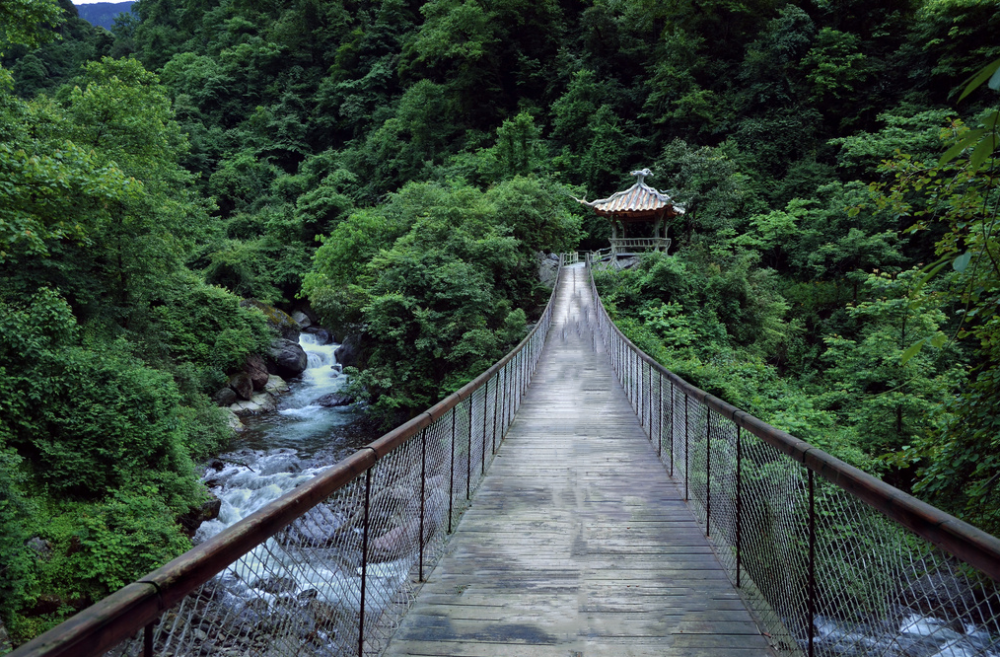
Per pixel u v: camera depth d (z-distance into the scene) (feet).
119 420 34.22
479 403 20.34
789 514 9.55
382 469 10.09
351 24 211.41
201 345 68.90
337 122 188.44
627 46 166.30
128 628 4.19
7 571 25.05
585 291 88.84
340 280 81.25
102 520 30.07
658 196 99.86
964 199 13.43
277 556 6.71
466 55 164.55
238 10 227.20
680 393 19.53
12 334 32.19
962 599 5.64
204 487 39.50
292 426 64.34
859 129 123.85
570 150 155.02
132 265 54.54
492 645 9.90
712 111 136.87
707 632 10.34
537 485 19.48
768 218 105.91
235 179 151.64
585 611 11.12
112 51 235.81
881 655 6.80
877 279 42.65
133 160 53.93
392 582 10.55
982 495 16.65
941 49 106.52
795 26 130.82
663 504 17.58
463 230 79.00
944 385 37.06
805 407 44.60
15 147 37.14
